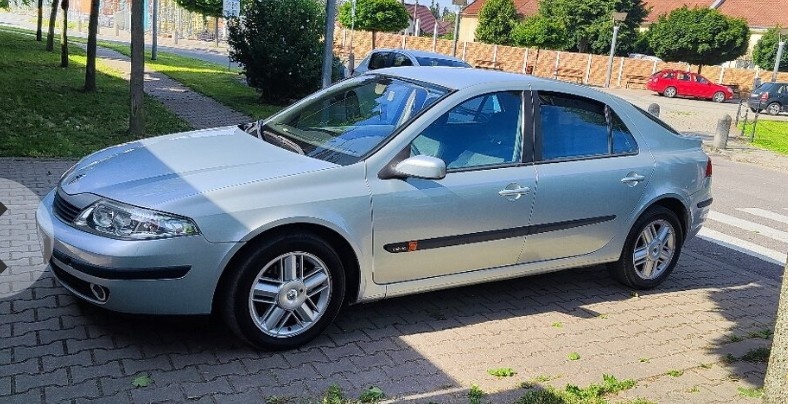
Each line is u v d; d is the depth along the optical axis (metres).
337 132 4.62
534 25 47.06
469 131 4.63
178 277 3.71
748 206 10.64
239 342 4.14
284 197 3.92
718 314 5.41
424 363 4.11
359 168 4.17
